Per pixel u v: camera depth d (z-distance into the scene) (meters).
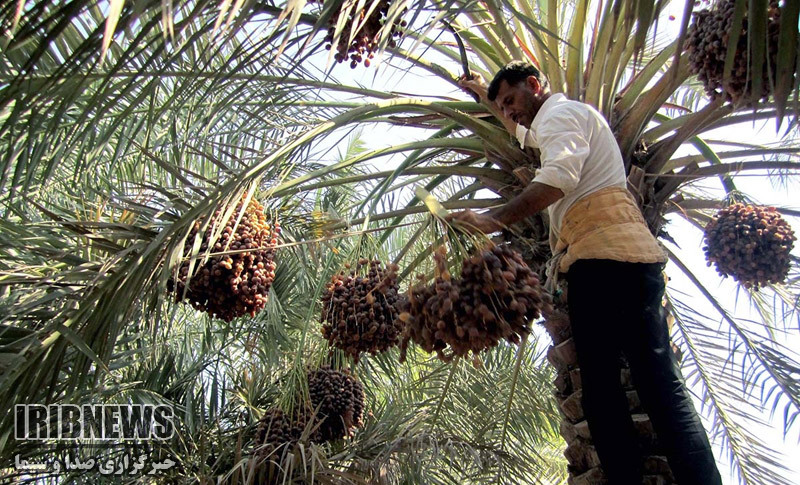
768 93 2.95
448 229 2.39
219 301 3.20
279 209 4.50
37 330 3.28
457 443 5.15
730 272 4.09
